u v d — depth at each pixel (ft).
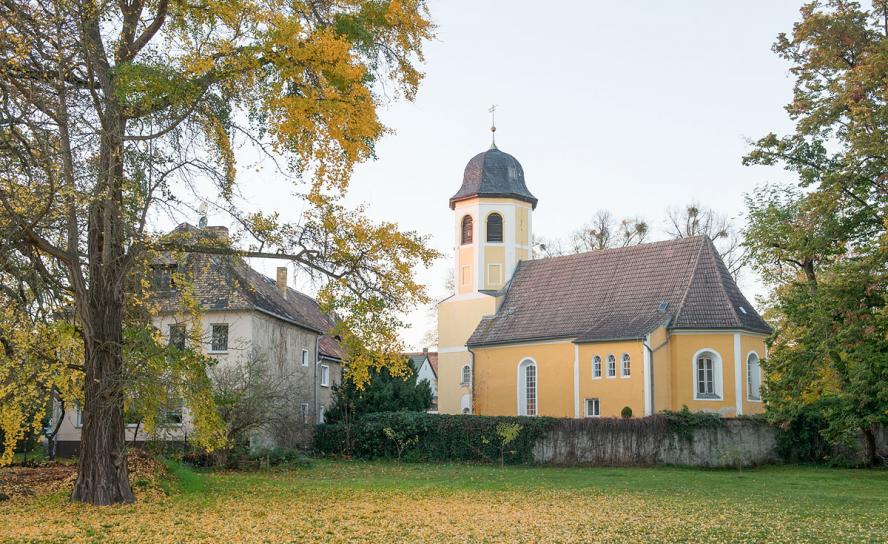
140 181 55.42
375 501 66.54
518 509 62.03
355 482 85.10
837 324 87.30
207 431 63.26
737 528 51.83
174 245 59.21
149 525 50.16
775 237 115.65
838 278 88.28
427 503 65.62
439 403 174.60
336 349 157.48
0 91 51.31
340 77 55.36
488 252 173.17
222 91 57.06
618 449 114.42
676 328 132.26
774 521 55.52
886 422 91.25
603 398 136.46
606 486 83.35
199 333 66.28
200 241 60.54
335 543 45.27
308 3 58.59
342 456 124.36
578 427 115.96
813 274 114.73
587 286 156.87
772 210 121.19
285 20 53.83
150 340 59.82
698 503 67.10
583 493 75.61
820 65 91.91
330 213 61.26
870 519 57.00
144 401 60.95
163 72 52.08
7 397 61.62
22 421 67.21
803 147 95.20
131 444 88.17
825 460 115.65
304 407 132.87
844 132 90.68
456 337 173.47
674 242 150.92
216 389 92.32
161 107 54.44
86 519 51.78
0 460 65.26
